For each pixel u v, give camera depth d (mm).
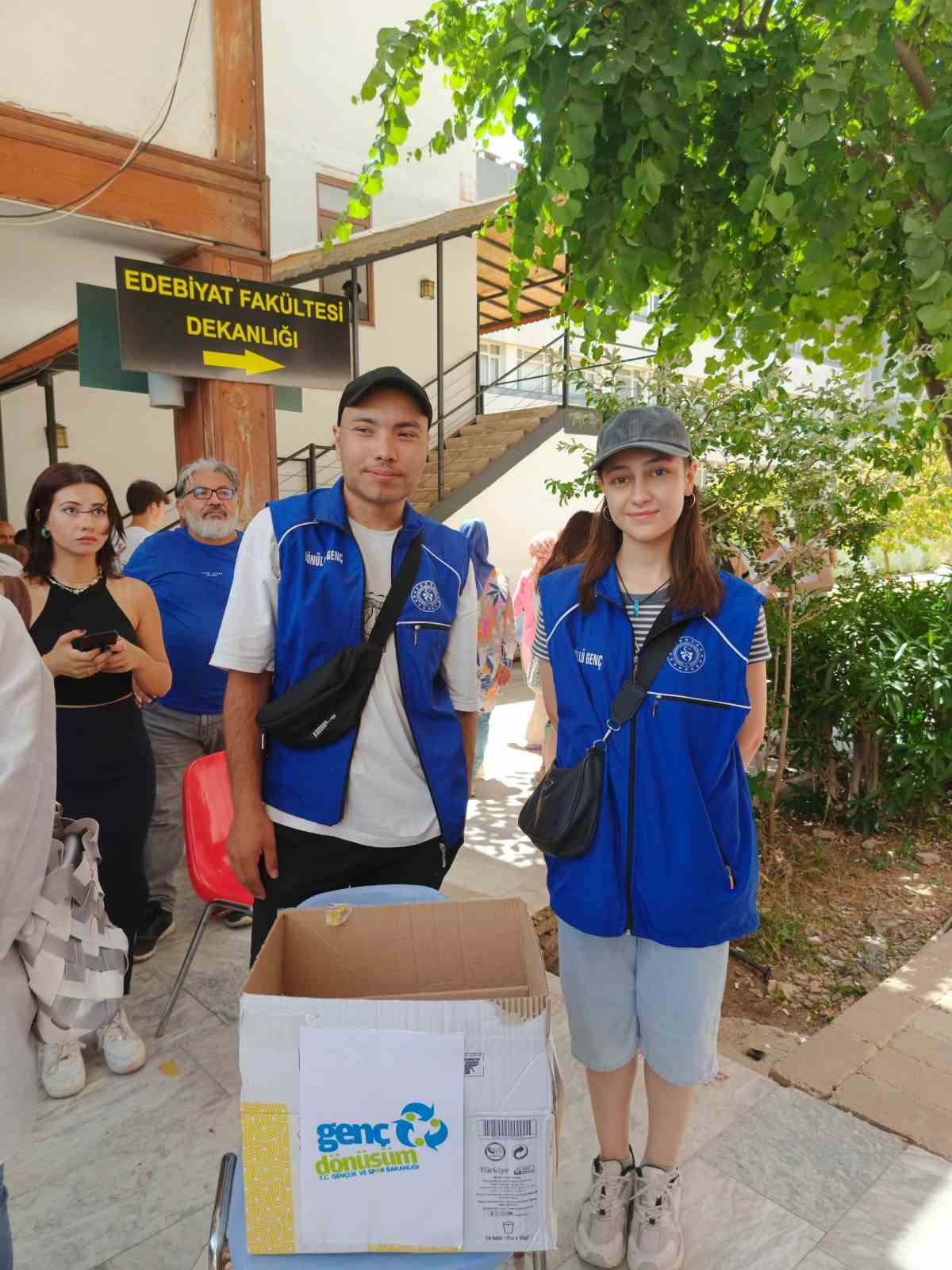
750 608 1629
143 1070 2463
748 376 5918
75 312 7020
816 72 1999
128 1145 2166
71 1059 2379
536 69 2387
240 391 4574
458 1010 1068
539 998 1070
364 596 1811
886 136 2422
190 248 4660
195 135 4578
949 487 4133
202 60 4562
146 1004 2807
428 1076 1070
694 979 1668
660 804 1619
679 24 2213
